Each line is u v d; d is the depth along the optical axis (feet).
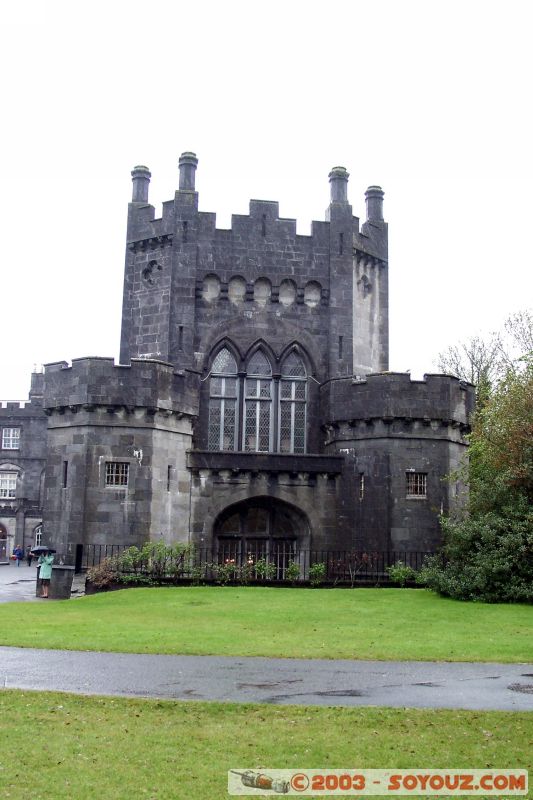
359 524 115.14
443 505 113.60
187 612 77.71
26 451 262.26
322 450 127.13
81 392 109.70
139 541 108.17
